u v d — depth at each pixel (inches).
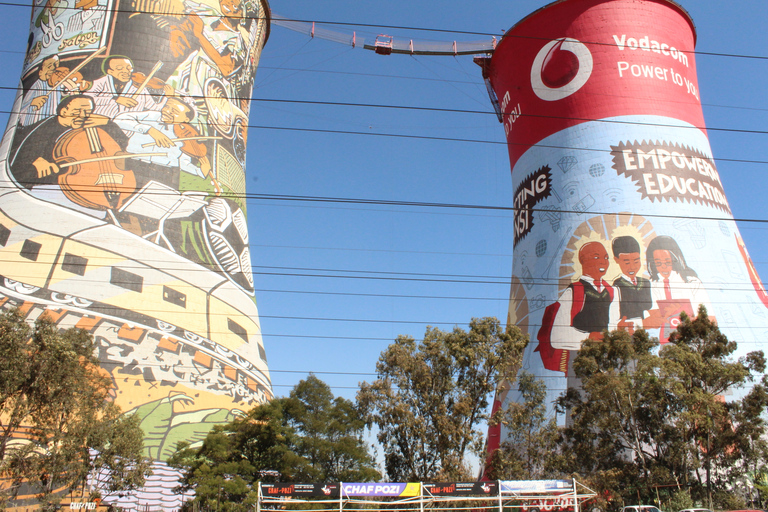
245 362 1881.2
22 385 899.4
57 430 975.0
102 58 1987.0
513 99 2246.6
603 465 1205.7
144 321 1696.6
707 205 1909.4
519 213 2156.7
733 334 1716.3
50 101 1939.0
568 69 2075.5
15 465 944.3
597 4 2084.2
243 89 2341.3
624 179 1902.1
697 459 1130.0
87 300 1647.4
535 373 1803.6
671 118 1975.9
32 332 946.1
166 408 1574.8
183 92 2069.4
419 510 920.3
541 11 2142.0
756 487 1208.8
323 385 1427.2
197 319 1813.5
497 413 1320.1
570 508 1051.9
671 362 1122.7
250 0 2444.6
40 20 2148.1
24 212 1764.3
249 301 2052.2
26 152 1867.6
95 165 1839.3
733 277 1824.6
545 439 1293.1
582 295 1823.3
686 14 2140.7
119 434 1105.4
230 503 1157.7
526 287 2016.5
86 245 1727.4
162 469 1416.1
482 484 933.8
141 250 1792.6
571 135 2030.0
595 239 1868.8
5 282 1616.6
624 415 1182.3
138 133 1931.6
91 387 1069.8
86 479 1107.3
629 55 2028.8
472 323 1360.7
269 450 1255.5
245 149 2326.5
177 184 1948.8
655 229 1830.7
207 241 1963.6
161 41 2075.5
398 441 1301.7
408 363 1318.9
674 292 1752.0
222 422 1628.9
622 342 1259.2
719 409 1074.7
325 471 1293.1
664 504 1100.5
